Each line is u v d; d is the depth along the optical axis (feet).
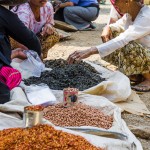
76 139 9.37
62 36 21.68
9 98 11.23
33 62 13.73
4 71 11.69
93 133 10.25
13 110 10.47
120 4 14.55
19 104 10.99
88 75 13.74
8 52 11.78
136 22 14.24
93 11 25.94
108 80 13.56
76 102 11.53
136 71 14.75
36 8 14.71
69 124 10.71
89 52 13.60
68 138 9.32
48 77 13.52
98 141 9.75
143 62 14.64
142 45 14.78
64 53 19.10
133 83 15.12
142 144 11.43
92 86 13.20
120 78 13.61
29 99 11.55
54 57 18.38
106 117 11.16
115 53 14.80
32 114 9.63
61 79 13.44
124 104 13.14
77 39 22.54
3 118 10.19
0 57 11.60
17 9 14.55
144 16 14.23
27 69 13.65
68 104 11.46
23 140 9.17
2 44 11.57
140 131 11.68
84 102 11.89
